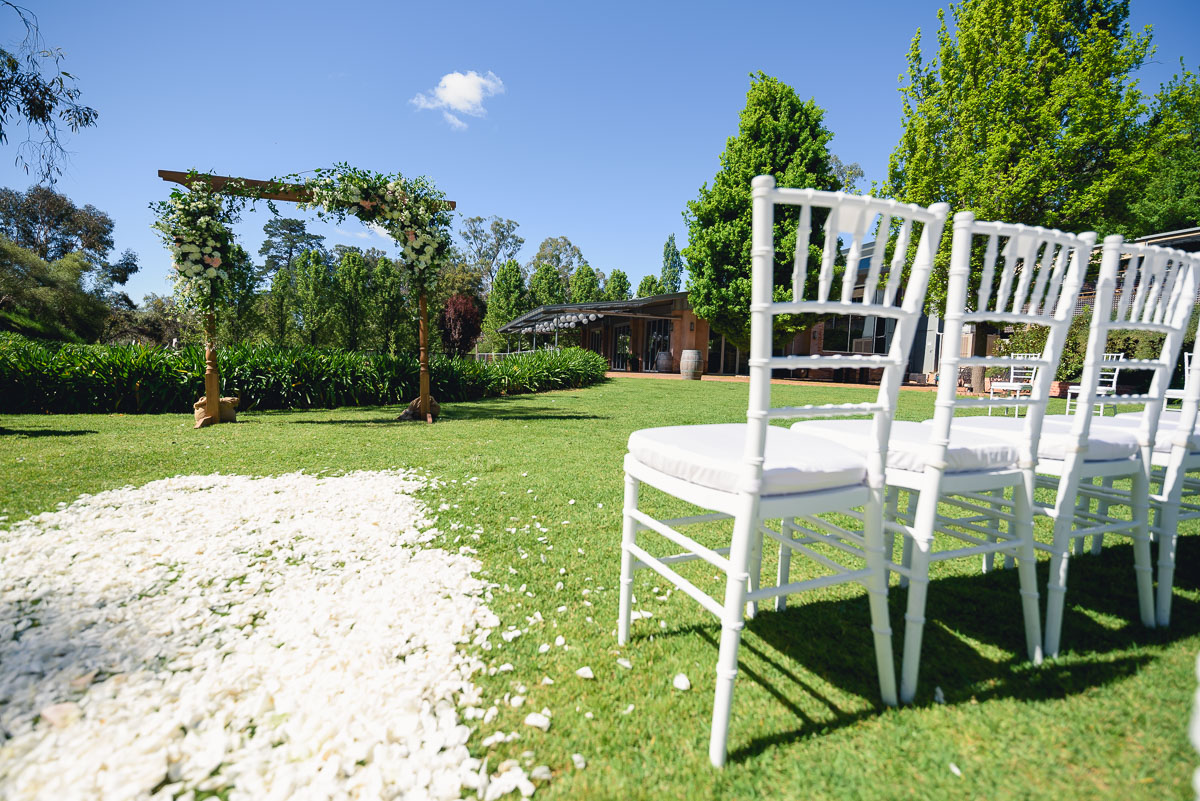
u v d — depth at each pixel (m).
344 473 4.32
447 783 1.23
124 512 3.16
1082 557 2.79
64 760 1.26
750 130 16.22
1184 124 12.12
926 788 1.25
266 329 25.19
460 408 9.68
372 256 53.34
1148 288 1.79
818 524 1.85
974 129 12.70
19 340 12.00
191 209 6.66
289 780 1.22
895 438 1.75
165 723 1.39
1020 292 1.56
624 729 1.45
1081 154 11.76
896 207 1.26
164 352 9.09
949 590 2.38
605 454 5.18
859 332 19.58
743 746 1.39
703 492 1.46
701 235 17.02
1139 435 1.96
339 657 1.70
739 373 21.97
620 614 1.89
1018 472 1.71
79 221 41.44
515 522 3.19
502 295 39.81
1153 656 1.79
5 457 4.65
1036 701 1.56
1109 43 11.16
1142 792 1.21
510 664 1.75
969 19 12.75
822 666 1.77
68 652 1.73
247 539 2.78
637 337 25.41
